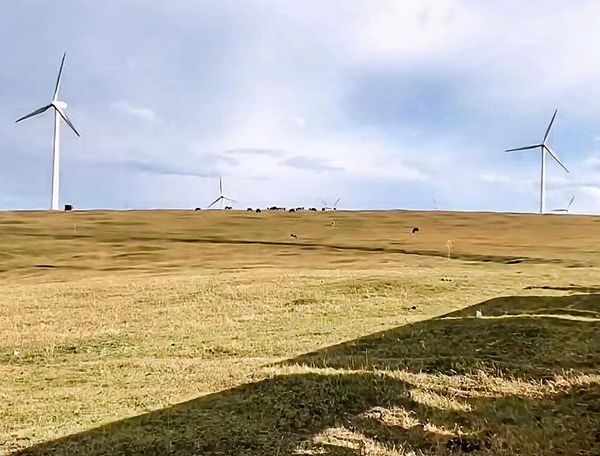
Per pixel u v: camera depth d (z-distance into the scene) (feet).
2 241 256.11
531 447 31.32
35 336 68.44
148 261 204.74
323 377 42.27
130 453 31.30
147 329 70.90
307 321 71.77
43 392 44.45
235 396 39.93
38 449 32.24
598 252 208.64
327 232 297.74
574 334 53.47
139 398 41.09
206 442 32.17
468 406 36.86
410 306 78.89
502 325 57.26
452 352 49.80
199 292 96.48
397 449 31.07
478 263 171.94
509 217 364.99
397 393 38.58
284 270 143.84
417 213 391.24
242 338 63.57
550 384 40.40
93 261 205.98
